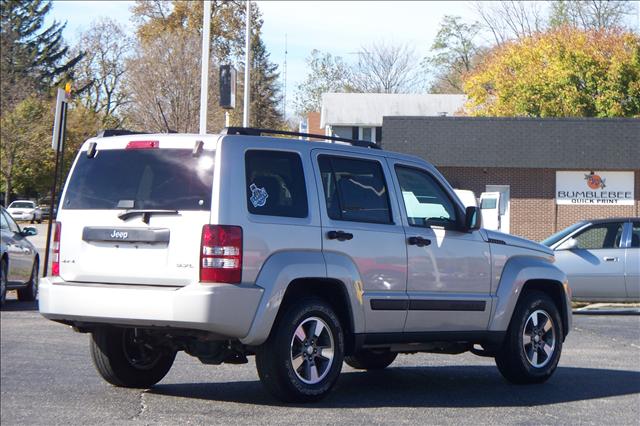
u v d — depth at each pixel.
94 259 7.67
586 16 68.56
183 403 7.94
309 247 7.79
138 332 8.08
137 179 7.71
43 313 7.77
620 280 16.59
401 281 8.45
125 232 7.54
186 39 46.41
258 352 7.66
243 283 7.32
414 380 9.62
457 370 10.38
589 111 47.94
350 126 56.03
